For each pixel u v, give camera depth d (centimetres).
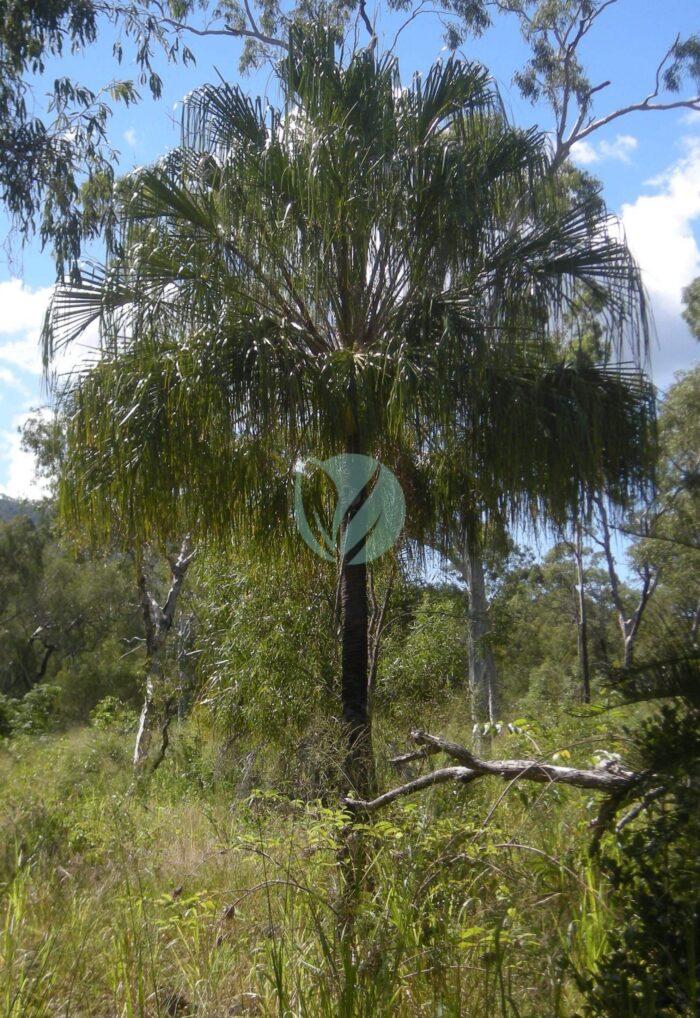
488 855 438
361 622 654
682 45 1591
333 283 641
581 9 1608
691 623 354
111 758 1335
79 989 429
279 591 886
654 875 331
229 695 942
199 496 589
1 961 429
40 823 754
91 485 605
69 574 3459
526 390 576
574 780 420
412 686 905
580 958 369
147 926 457
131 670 2802
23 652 3575
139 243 627
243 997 417
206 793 1038
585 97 1641
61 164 827
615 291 600
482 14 1517
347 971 347
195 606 1105
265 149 629
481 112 641
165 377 586
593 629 2645
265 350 591
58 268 828
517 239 622
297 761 742
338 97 631
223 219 628
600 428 561
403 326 620
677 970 311
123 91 847
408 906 402
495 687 1139
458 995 345
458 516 684
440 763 648
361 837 500
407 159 622
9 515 3572
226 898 544
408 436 642
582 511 573
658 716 339
